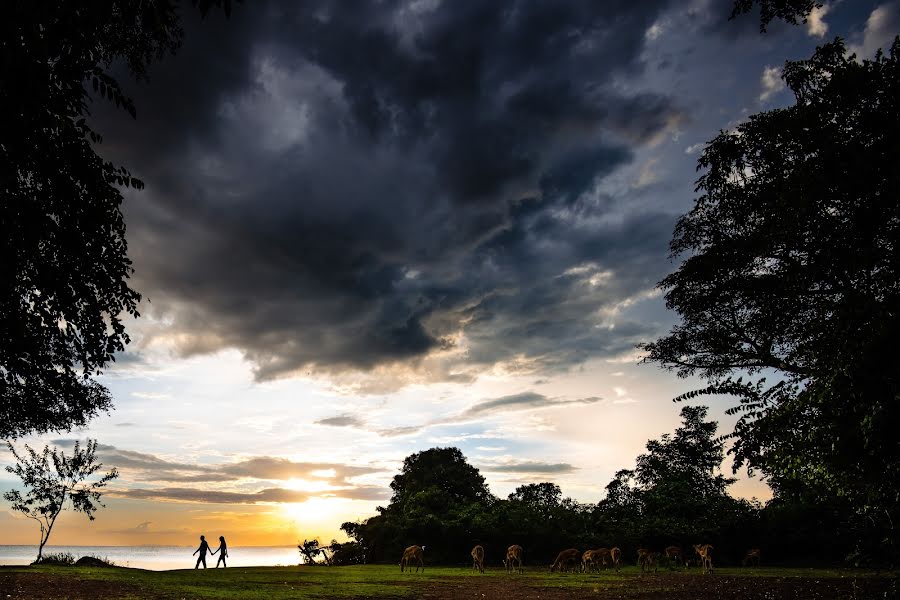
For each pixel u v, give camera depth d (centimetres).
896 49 685
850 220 679
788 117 781
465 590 2033
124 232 1124
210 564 8700
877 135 664
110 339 1204
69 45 681
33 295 1080
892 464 612
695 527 4156
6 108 697
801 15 1034
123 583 1798
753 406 743
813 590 1877
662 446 5566
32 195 932
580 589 2105
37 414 1717
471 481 5878
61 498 3058
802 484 732
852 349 602
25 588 1498
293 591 1836
